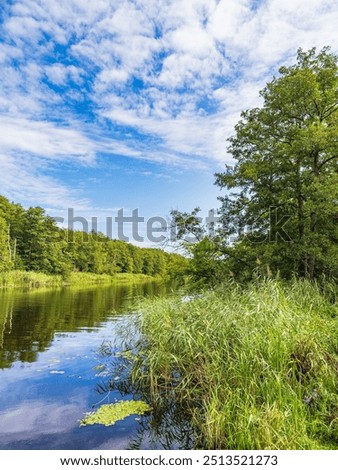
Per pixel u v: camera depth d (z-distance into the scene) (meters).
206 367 5.19
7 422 5.07
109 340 9.98
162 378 6.03
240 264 12.48
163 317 6.95
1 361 7.93
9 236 42.47
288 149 11.84
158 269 66.94
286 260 11.82
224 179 13.54
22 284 33.34
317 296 8.32
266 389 4.55
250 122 13.81
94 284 43.09
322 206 10.64
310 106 12.69
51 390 6.26
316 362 4.94
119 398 5.93
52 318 13.73
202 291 8.63
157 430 4.85
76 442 4.53
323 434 4.09
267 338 5.29
